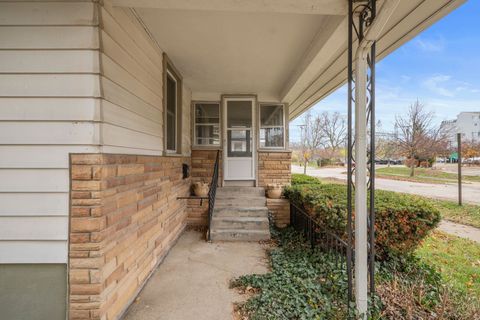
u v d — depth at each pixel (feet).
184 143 15.53
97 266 5.78
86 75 5.88
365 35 6.42
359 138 6.82
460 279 9.32
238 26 8.80
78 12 5.90
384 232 9.17
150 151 9.28
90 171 5.81
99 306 5.79
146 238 8.71
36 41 5.89
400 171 60.44
